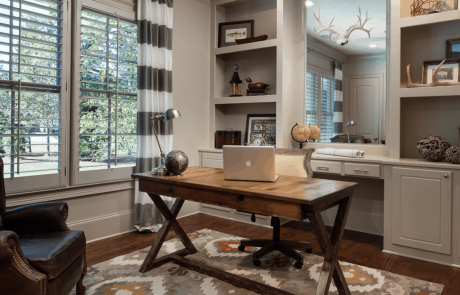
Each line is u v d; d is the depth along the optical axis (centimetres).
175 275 236
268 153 210
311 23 385
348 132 361
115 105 321
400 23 295
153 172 249
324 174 376
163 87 352
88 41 298
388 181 285
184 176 238
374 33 342
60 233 195
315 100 385
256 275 236
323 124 379
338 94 367
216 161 402
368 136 349
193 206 418
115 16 318
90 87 303
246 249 288
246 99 402
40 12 266
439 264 261
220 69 445
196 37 416
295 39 396
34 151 265
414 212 272
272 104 412
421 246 269
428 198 265
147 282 224
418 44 313
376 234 343
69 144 289
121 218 336
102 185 316
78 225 300
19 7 251
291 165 278
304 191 186
